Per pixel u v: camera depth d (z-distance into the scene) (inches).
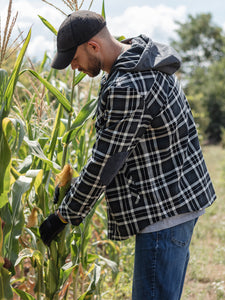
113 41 75.4
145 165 74.9
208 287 141.6
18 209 74.9
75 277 92.8
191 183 78.1
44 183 86.4
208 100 999.6
